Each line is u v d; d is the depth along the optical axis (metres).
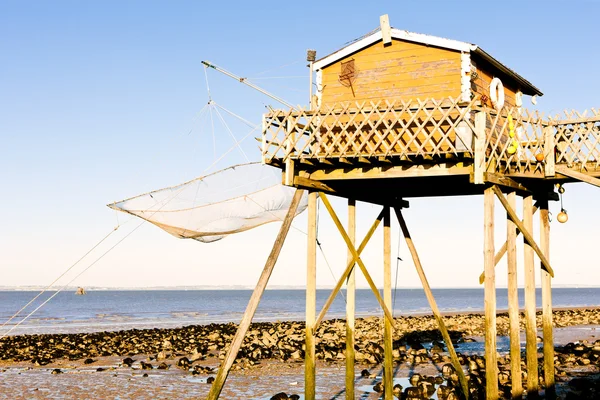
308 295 15.43
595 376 23.03
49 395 22.52
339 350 33.56
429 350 33.72
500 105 16.03
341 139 15.73
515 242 15.17
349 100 16.53
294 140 14.99
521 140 15.73
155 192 17.62
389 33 15.98
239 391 22.69
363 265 16.97
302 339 38.81
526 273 16.64
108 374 27.36
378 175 14.77
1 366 30.53
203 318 85.81
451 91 15.34
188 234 19.48
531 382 16.50
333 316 90.50
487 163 13.55
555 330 47.31
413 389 20.38
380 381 23.98
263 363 29.88
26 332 58.88
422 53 15.77
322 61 16.86
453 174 13.94
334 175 15.33
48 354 34.38
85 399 21.75
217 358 32.19
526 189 16.12
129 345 38.44
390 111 13.98
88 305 146.50
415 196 19.03
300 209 18.70
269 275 14.65
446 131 13.62
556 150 15.50
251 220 18.75
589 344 34.38
